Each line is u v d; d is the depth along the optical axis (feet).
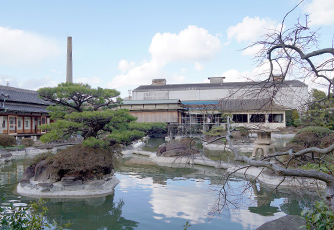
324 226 14.60
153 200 38.58
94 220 31.24
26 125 118.83
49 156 45.98
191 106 135.64
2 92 108.58
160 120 150.00
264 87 15.05
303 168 19.99
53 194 39.40
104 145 45.37
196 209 34.58
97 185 41.91
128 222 30.60
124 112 45.16
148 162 73.97
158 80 220.64
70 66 224.74
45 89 43.01
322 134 50.24
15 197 38.68
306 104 16.46
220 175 55.98
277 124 135.33
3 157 73.51
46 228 28.17
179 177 54.54
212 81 217.15
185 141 97.71
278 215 31.89
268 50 14.39
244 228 28.35
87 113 41.63
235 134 86.79
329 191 13.53
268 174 47.29
